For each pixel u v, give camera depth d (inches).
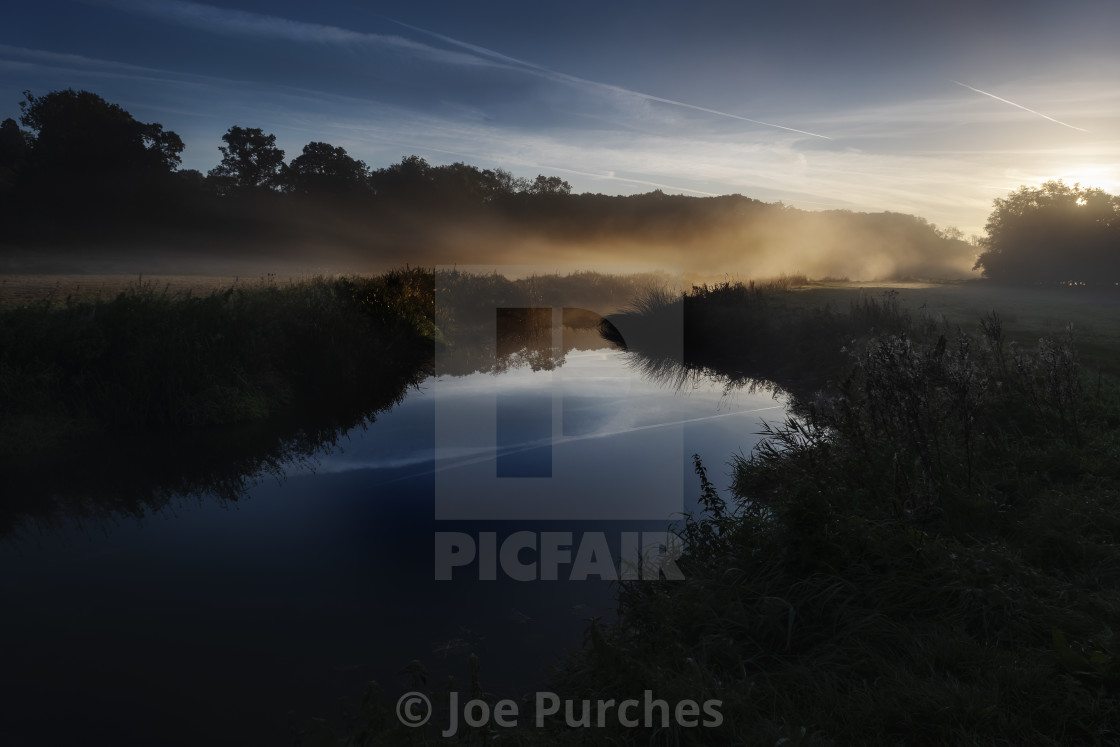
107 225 1907.0
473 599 152.6
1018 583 122.9
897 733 93.8
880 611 121.6
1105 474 179.6
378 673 124.4
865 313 440.1
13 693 118.1
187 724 109.7
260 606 149.6
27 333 298.8
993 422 213.6
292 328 386.3
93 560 173.3
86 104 1963.6
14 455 257.6
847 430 191.6
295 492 220.7
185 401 302.4
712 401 340.8
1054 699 95.1
